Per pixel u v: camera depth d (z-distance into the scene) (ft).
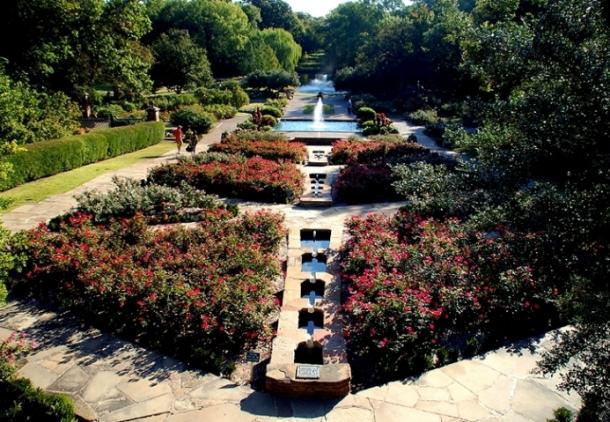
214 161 49.44
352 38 208.74
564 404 17.02
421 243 27.22
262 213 33.53
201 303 21.44
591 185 10.88
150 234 30.27
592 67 10.30
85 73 77.05
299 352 20.65
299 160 57.93
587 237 10.61
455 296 21.40
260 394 17.66
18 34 63.16
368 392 17.76
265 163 49.34
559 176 11.57
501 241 12.58
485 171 12.40
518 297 21.70
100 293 23.26
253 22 254.68
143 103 111.14
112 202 35.06
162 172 45.78
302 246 32.30
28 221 36.58
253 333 20.67
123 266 25.38
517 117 11.91
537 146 11.33
